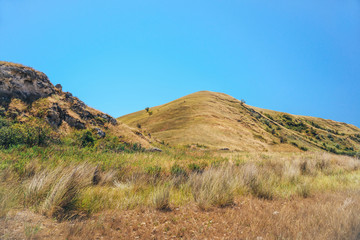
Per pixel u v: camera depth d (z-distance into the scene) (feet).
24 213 12.13
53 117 52.65
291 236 10.23
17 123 44.60
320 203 15.34
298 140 359.46
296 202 16.69
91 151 40.68
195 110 336.29
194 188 19.10
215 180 19.29
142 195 18.15
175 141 213.46
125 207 14.85
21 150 31.01
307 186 20.71
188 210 14.88
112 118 72.38
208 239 10.25
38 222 11.20
